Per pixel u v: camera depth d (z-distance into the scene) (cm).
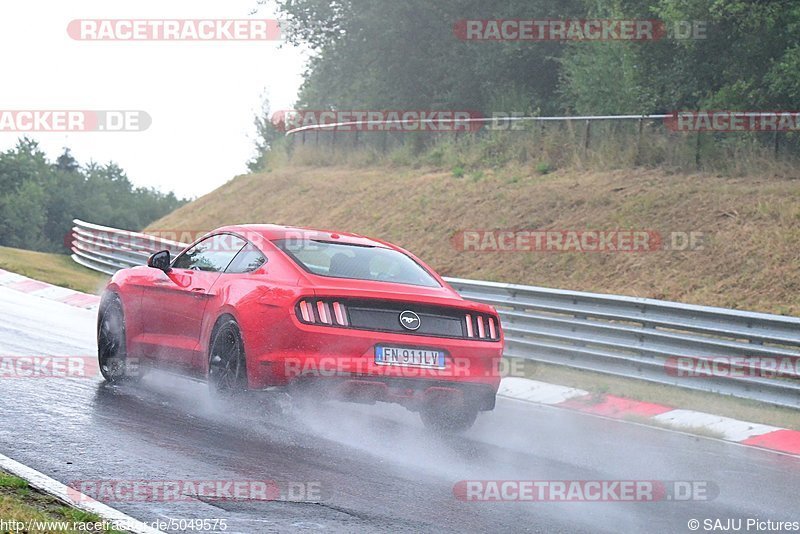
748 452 2362
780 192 4638
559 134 6056
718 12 5338
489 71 8094
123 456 1709
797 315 3753
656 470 2006
